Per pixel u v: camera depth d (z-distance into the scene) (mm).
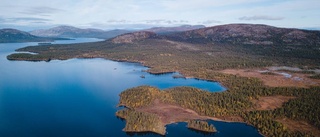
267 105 164875
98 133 132875
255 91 188500
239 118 147000
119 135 131125
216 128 136750
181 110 158000
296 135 120812
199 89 193750
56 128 138250
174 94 180625
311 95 177625
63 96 194500
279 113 146625
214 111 151625
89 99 186250
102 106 170875
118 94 197875
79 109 165750
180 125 139875
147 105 164750
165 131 133125
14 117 152875
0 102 180500
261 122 136875
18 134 131500
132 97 174875
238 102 162875
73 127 139500
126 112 152250
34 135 130500
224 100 166250
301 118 142000
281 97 181000
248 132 132750
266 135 128250
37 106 171875
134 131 132875
